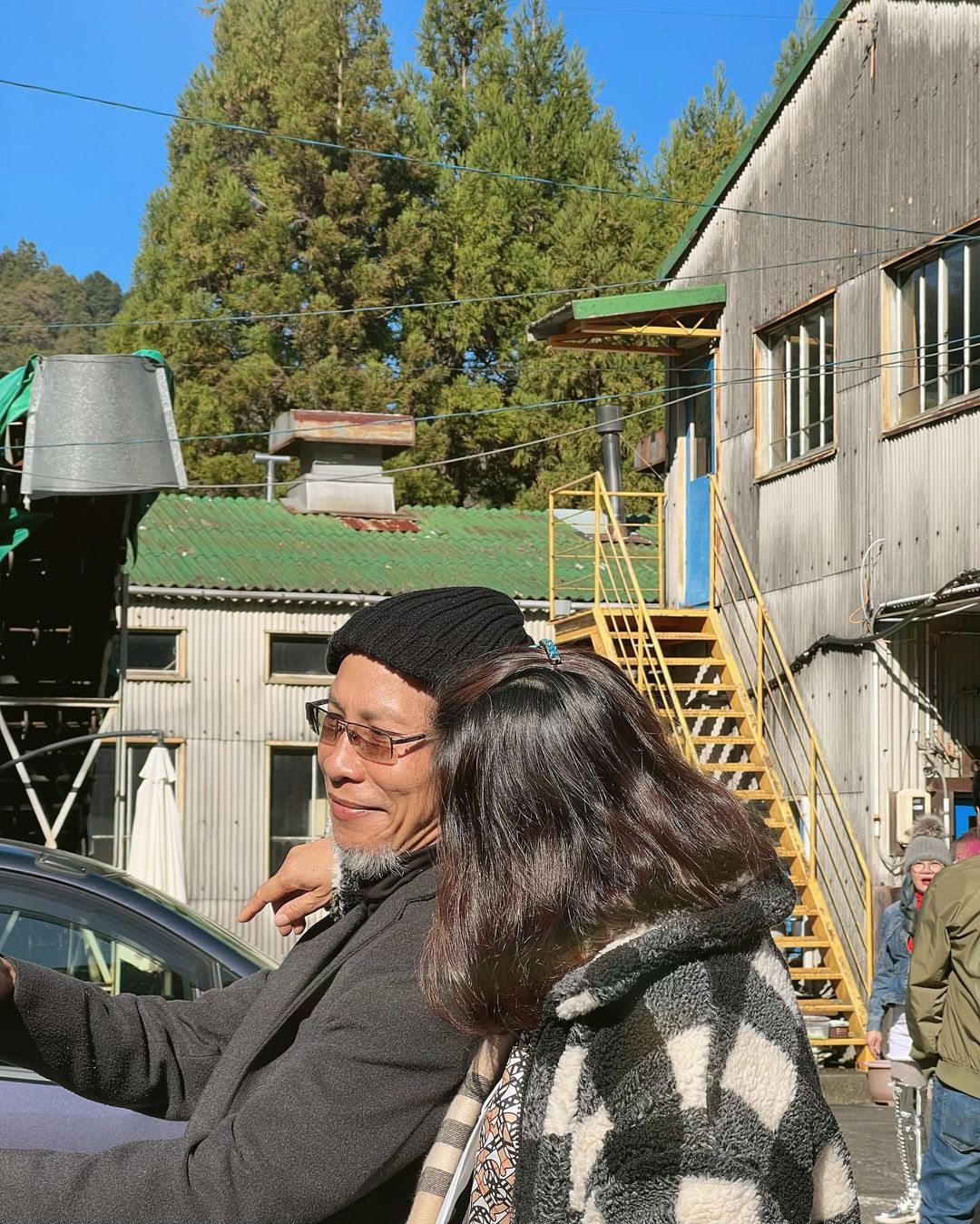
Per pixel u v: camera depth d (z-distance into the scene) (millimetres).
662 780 1502
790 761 13031
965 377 11094
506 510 20578
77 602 12070
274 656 16781
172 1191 1658
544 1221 1351
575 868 1446
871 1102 10203
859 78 12336
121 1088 2018
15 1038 1968
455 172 34062
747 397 14008
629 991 1365
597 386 31891
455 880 1511
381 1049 1739
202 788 16312
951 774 11711
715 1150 1280
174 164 36781
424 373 32406
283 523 18625
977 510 10750
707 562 14695
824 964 11680
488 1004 1495
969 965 5215
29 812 12023
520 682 1555
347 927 1921
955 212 11141
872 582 11961
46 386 10250
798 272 13195
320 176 33750
